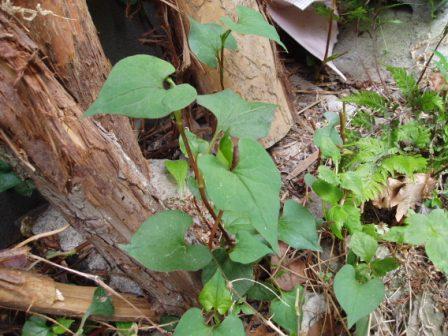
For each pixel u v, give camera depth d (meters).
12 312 0.36
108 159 0.26
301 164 0.45
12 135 0.23
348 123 0.46
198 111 0.46
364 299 0.29
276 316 0.32
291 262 0.36
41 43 0.28
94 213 0.27
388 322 0.34
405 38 0.54
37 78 0.22
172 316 0.34
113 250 0.30
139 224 0.29
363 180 0.36
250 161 0.22
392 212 0.39
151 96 0.20
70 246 0.40
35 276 0.30
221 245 0.33
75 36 0.29
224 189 0.20
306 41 0.51
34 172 0.25
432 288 0.35
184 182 0.35
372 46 0.55
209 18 0.38
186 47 0.40
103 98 0.20
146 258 0.26
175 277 0.30
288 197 0.42
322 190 0.35
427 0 0.56
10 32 0.21
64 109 0.24
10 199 0.42
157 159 0.46
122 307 0.33
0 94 0.21
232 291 0.30
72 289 0.32
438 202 0.39
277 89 0.43
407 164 0.36
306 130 0.48
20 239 0.43
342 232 0.38
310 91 0.52
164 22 0.42
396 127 0.41
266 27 0.31
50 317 0.33
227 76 0.40
